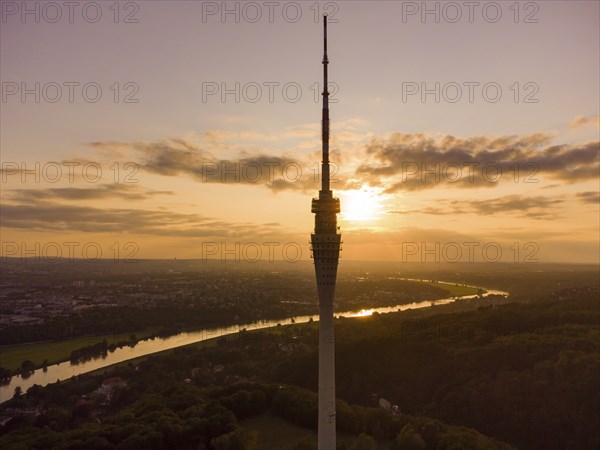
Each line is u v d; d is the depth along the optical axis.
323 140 128.12
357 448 140.38
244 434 145.25
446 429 149.62
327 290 121.25
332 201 123.12
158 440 140.38
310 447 137.25
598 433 154.00
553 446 157.00
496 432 167.50
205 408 163.00
